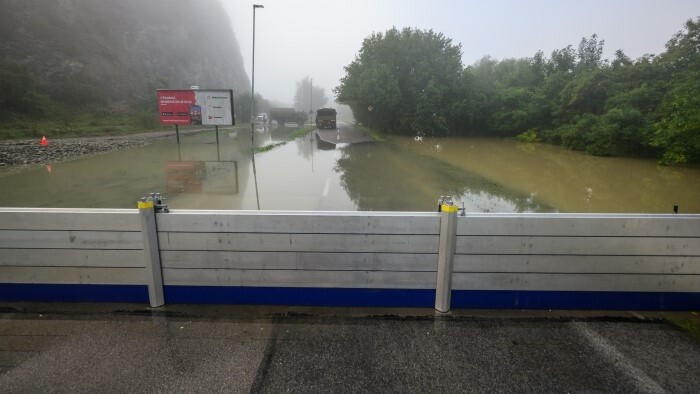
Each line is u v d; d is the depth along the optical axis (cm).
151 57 6931
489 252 306
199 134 3469
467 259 308
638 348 268
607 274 309
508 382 234
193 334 279
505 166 1648
